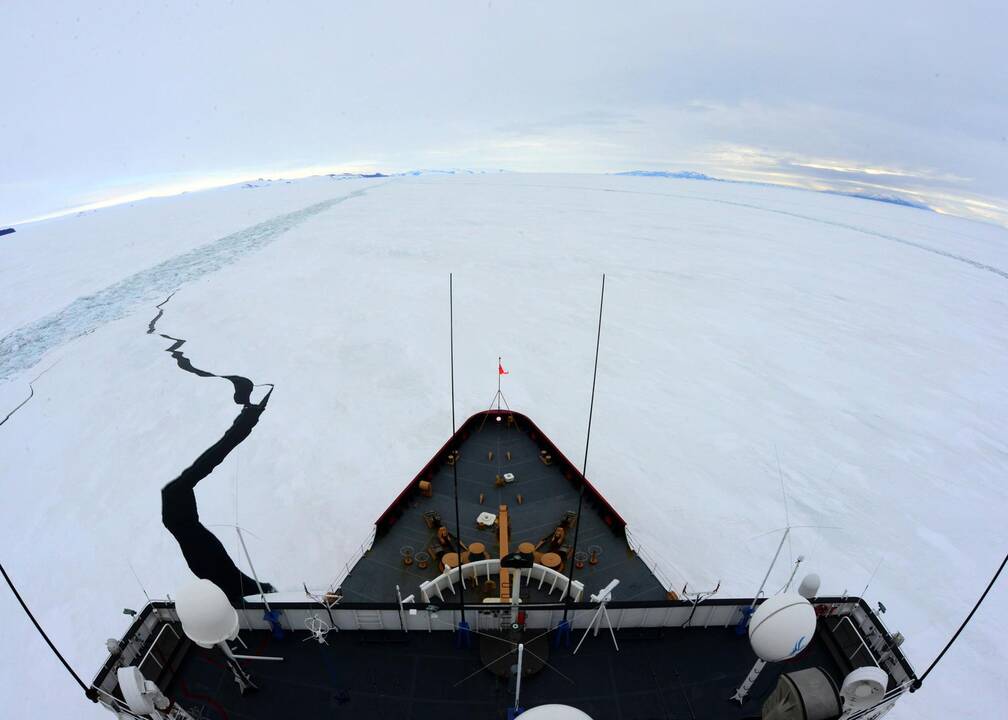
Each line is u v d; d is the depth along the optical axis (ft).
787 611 21.42
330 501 72.79
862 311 158.10
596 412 96.63
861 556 65.72
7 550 67.26
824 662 28.73
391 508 42.32
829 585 61.11
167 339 131.13
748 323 144.46
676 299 162.71
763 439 90.07
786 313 153.79
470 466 49.29
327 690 27.20
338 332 133.08
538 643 28.73
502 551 34.12
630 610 29.12
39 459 85.92
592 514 43.09
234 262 204.95
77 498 76.13
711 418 96.07
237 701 26.68
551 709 15.60
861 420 97.86
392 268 191.31
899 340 137.28
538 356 120.67
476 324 138.72
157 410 98.63
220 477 78.64
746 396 104.99
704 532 67.56
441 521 41.88
